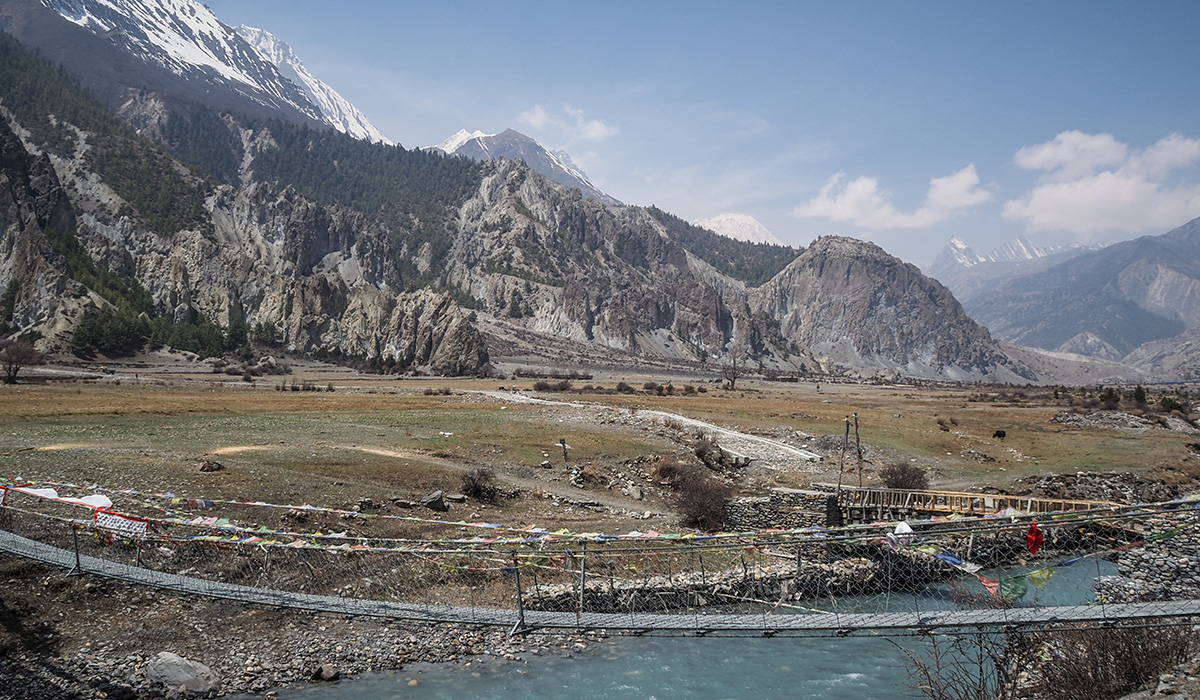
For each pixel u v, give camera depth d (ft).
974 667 87.86
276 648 100.58
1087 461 270.67
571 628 85.97
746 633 81.87
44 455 160.15
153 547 116.47
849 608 114.32
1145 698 62.03
